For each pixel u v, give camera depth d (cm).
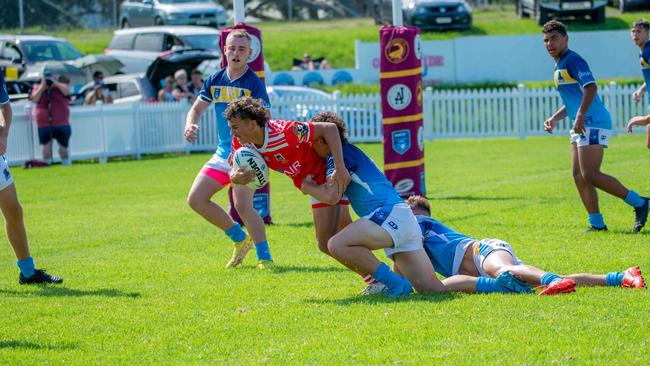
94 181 5972
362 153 2327
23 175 6519
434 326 1961
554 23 3241
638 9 13338
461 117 8581
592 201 3266
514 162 6234
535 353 1738
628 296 2139
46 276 2720
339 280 2595
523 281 2248
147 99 8894
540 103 8475
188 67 9306
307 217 4053
